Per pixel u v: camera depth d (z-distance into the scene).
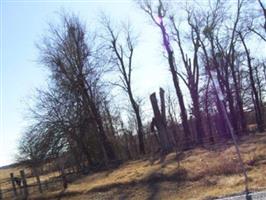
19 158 48.19
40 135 45.81
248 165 27.56
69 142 46.62
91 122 48.50
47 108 50.09
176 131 59.88
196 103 51.06
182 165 31.23
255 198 18.42
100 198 30.78
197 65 51.53
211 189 25.50
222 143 38.25
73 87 47.84
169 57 49.66
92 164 47.66
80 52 49.28
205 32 51.25
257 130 51.75
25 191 37.75
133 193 29.80
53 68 51.34
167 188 28.62
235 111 54.06
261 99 68.19
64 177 36.41
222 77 51.50
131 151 60.72
